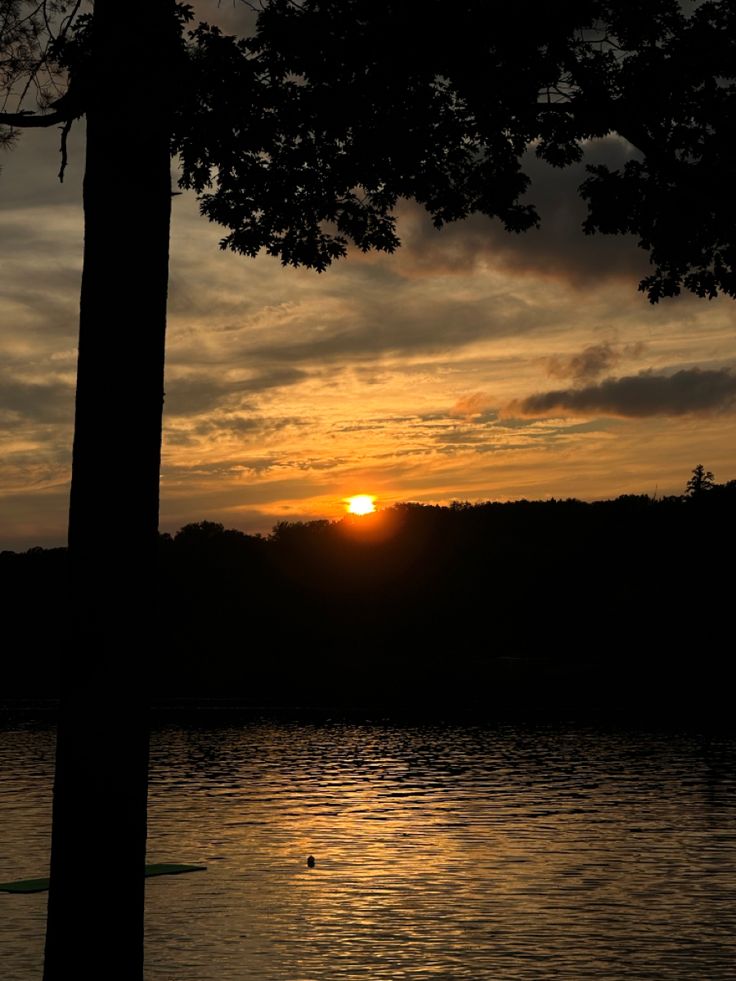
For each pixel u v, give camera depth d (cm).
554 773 6419
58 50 1234
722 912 2856
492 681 17112
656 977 2278
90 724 1085
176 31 1212
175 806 5197
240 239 1673
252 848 3959
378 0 1436
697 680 15838
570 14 1398
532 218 1678
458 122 1570
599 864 3562
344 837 4212
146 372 1116
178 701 13962
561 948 2514
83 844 1080
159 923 2778
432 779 6244
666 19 1431
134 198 1121
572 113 1512
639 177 1548
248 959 2431
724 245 1547
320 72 1477
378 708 12294
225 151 1520
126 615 1095
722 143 1447
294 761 7325
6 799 5388
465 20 1418
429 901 3028
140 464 1108
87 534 1097
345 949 2517
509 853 3803
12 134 1273
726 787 5638
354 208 1683
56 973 1084
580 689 14912
